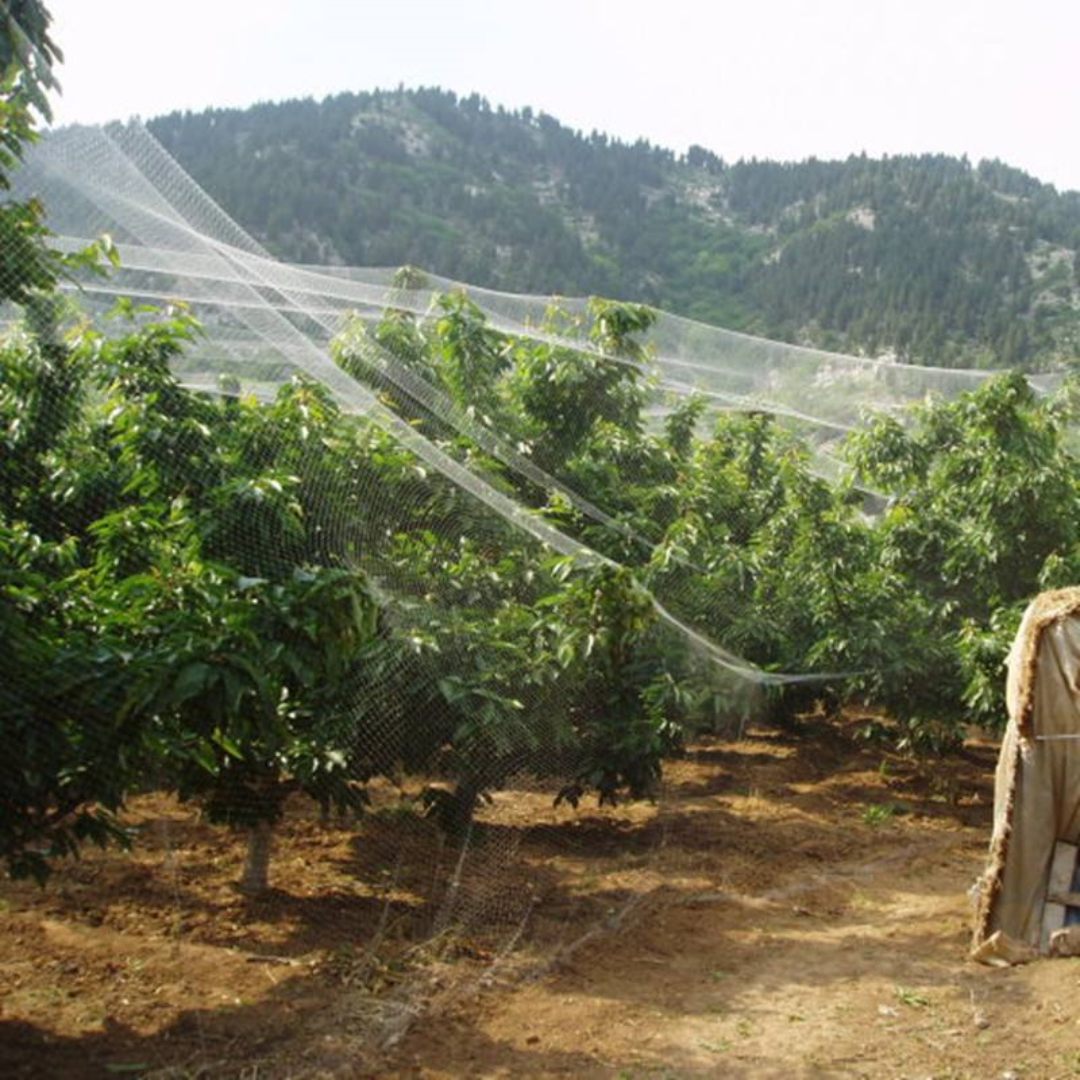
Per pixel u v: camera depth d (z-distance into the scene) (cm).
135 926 609
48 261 475
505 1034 525
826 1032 544
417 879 699
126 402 555
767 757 1131
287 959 581
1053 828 648
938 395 1172
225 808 616
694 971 615
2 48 452
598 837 852
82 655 447
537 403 962
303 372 643
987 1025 555
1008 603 1046
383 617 626
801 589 1038
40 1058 466
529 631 702
